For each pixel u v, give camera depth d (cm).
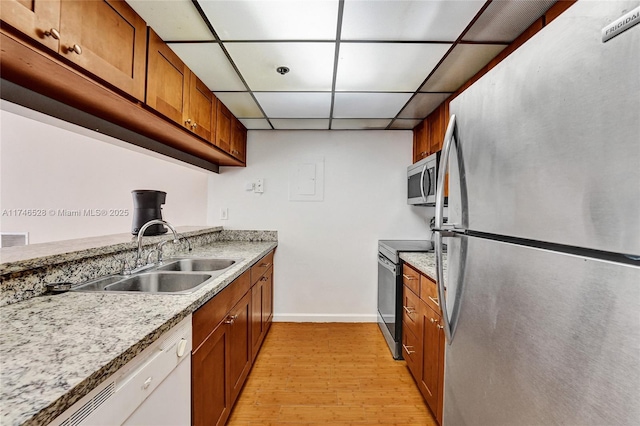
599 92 54
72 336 82
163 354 93
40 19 86
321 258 321
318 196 320
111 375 71
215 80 200
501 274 80
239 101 237
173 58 162
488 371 86
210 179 320
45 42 88
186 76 178
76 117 133
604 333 53
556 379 63
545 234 65
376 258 320
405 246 269
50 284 122
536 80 68
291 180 320
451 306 109
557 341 63
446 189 221
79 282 136
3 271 104
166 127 168
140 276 160
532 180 69
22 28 82
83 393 62
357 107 250
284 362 238
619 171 51
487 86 87
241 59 173
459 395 103
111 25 114
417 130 302
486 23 140
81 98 124
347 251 321
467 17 135
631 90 49
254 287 225
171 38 150
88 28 103
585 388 57
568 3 121
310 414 179
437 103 240
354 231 321
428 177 245
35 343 78
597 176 54
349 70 187
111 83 114
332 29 145
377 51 165
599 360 54
